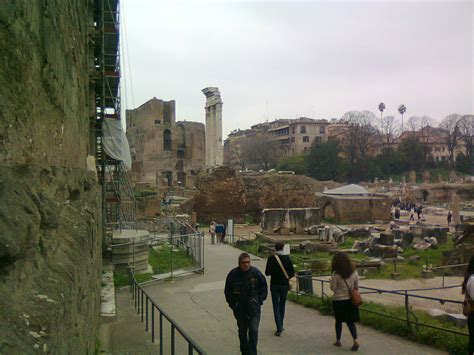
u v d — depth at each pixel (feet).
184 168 297.53
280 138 415.44
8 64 8.07
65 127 15.48
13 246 6.46
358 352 27.89
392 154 336.49
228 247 92.84
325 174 282.15
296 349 28.81
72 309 8.84
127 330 32.19
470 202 240.73
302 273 47.14
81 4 24.48
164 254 76.38
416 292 50.01
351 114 400.06
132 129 309.01
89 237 14.80
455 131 365.40
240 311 24.88
